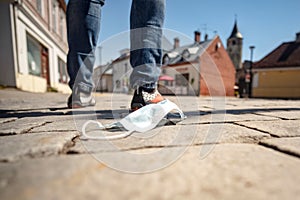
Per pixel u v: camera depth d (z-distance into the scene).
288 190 0.51
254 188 0.52
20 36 7.76
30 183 0.51
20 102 4.08
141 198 0.47
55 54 13.31
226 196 0.48
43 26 10.48
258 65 18.16
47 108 2.65
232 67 22.83
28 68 8.85
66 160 0.66
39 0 10.51
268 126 1.33
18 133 1.08
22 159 0.67
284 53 17.61
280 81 16.86
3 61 7.20
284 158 0.72
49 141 0.88
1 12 7.14
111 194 0.48
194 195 0.48
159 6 1.71
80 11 2.03
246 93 24.14
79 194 0.47
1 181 0.51
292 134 1.10
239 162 0.68
